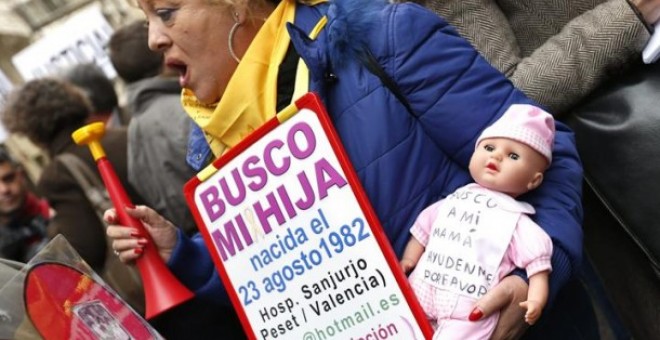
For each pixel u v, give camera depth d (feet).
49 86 7.58
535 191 3.37
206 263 4.01
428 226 3.42
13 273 3.22
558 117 4.51
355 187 3.13
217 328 4.24
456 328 3.08
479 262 3.11
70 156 7.34
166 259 3.89
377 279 3.18
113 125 8.41
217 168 3.49
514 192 3.21
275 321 3.50
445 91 3.43
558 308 3.93
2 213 8.25
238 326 4.33
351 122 3.49
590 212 4.87
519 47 4.75
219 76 3.77
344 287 3.26
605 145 4.32
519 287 3.10
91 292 3.09
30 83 7.66
